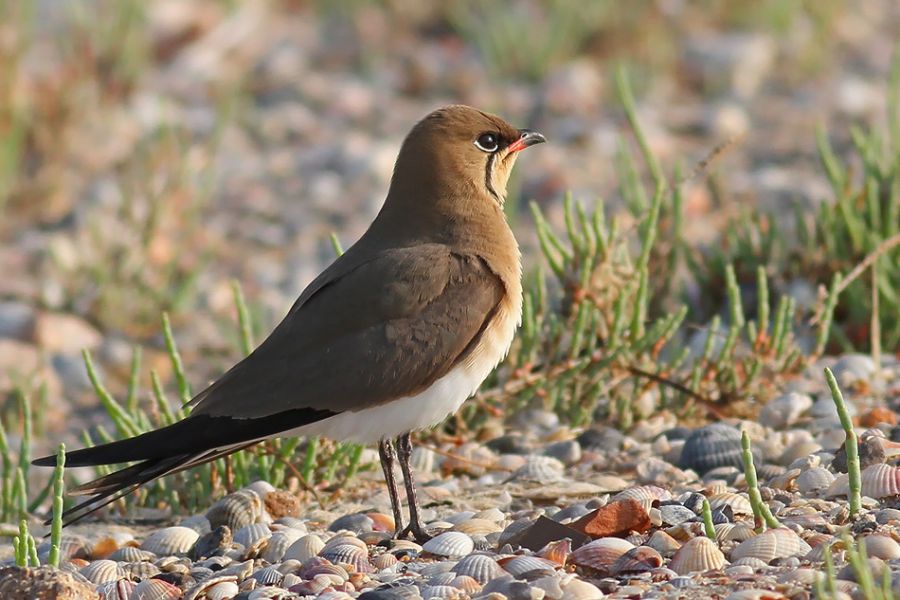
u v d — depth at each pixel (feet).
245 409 30.45
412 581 26.63
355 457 35.78
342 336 30.96
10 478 38.93
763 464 34.63
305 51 82.58
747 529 27.68
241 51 81.00
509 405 40.27
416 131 33.58
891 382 40.75
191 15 79.36
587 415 40.40
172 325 54.95
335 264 32.99
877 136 51.96
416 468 37.70
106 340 53.72
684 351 40.40
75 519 30.53
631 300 41.73
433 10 85.81
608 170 66.95
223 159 68.85
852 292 45.09
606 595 25.35
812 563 25.82
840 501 30.09
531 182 65.57
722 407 39.68
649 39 79.82
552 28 79.15
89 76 68.59
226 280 58.13
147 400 48.21
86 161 67.15
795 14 84.17
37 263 58.75
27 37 65.57
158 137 64.49
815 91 76.79
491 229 33.22
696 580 25.49
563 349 40.83
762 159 68.44
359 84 78.43
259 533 31.19
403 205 33.35
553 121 73.15
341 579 27.02
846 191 48.08
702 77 78.18
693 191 62.28
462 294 31.68
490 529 30.66
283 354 30.96
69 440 44.96
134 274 56.24
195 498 36.29
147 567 29.14
